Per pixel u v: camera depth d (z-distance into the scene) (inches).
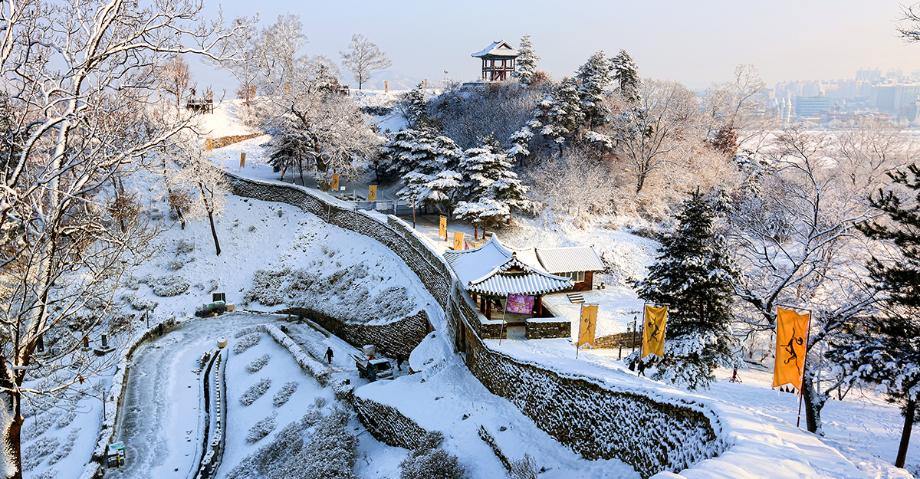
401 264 1813.5
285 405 1327.5
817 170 1376.7
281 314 1930.4
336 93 3034.0
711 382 1118.4
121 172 628.7
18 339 507.2
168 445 1186.0
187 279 2074.3
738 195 2020.2
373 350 1493.6
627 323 1371.8
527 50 3383.4
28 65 498.3
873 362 746.2
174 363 1567.4
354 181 2669.8
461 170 2169.0
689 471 468.8
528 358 992.2
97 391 1350.9
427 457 895.1
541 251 1619.1
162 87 639.1
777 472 466.9
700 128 2610.7
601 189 2116.1
